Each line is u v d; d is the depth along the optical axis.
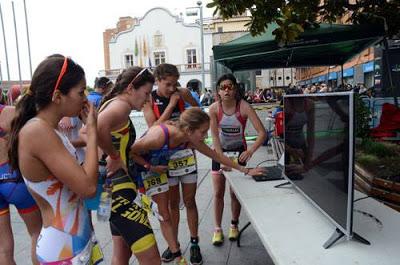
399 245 1.71
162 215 2.95
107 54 70.00
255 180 2.96
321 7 4.29
